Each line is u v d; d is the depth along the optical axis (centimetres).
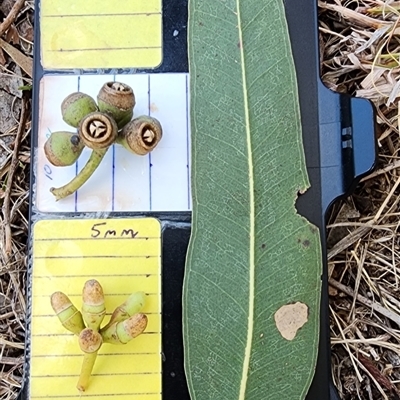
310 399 14
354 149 15
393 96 16
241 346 14
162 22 16
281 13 15
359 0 16
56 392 14
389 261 16
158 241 15
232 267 14
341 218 16
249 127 15
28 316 15
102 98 14
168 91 15
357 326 16
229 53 15
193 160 15
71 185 14
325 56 17
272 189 15
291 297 14
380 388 15
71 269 15
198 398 14
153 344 15
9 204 16
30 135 16
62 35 15
